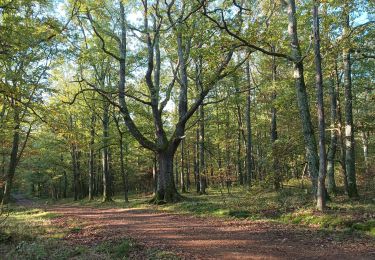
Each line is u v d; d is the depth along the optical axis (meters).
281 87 22.05
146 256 9.19
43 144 41.03
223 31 16.67
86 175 52.91
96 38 28.00
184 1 21.30
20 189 78.38
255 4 22.30
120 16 25.36
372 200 15.96
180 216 17.25
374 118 21.55
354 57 19.36
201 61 24.36
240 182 38.12
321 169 13.58
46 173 54.47
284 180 22.16
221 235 11.80
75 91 33.78
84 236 12.71
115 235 12.52
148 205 22.84
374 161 27.89
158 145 23.36
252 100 36.69
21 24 14.64
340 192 20.72
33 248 9.34
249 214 15.19
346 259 8.34
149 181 46.22
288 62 22.75
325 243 9.80
